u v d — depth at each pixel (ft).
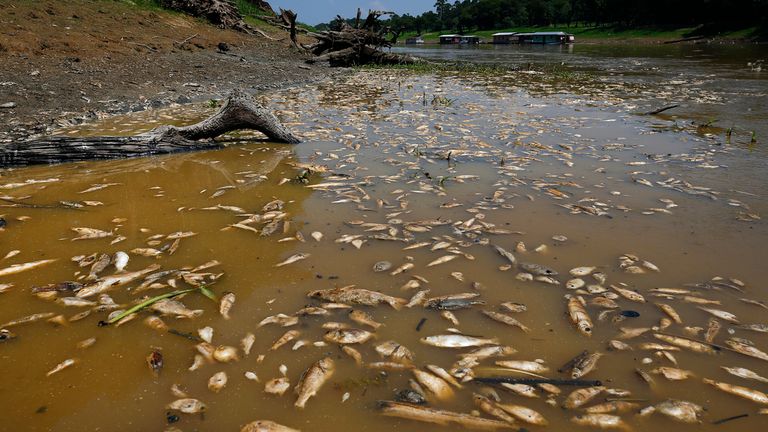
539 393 8.52
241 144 27.53
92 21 59.93
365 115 36.35
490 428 7.79
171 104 39.99
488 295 11.68
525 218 16.35
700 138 27.45
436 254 13.82
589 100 43.73
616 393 8.53
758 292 11.65
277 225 15.78
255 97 46.47
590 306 11.19
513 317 10.80
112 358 9.43
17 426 7.76
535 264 13.12
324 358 9.39
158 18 76.02
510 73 75.97
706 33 206.59
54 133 28.66
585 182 20.03
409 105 41.68
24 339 9.98
